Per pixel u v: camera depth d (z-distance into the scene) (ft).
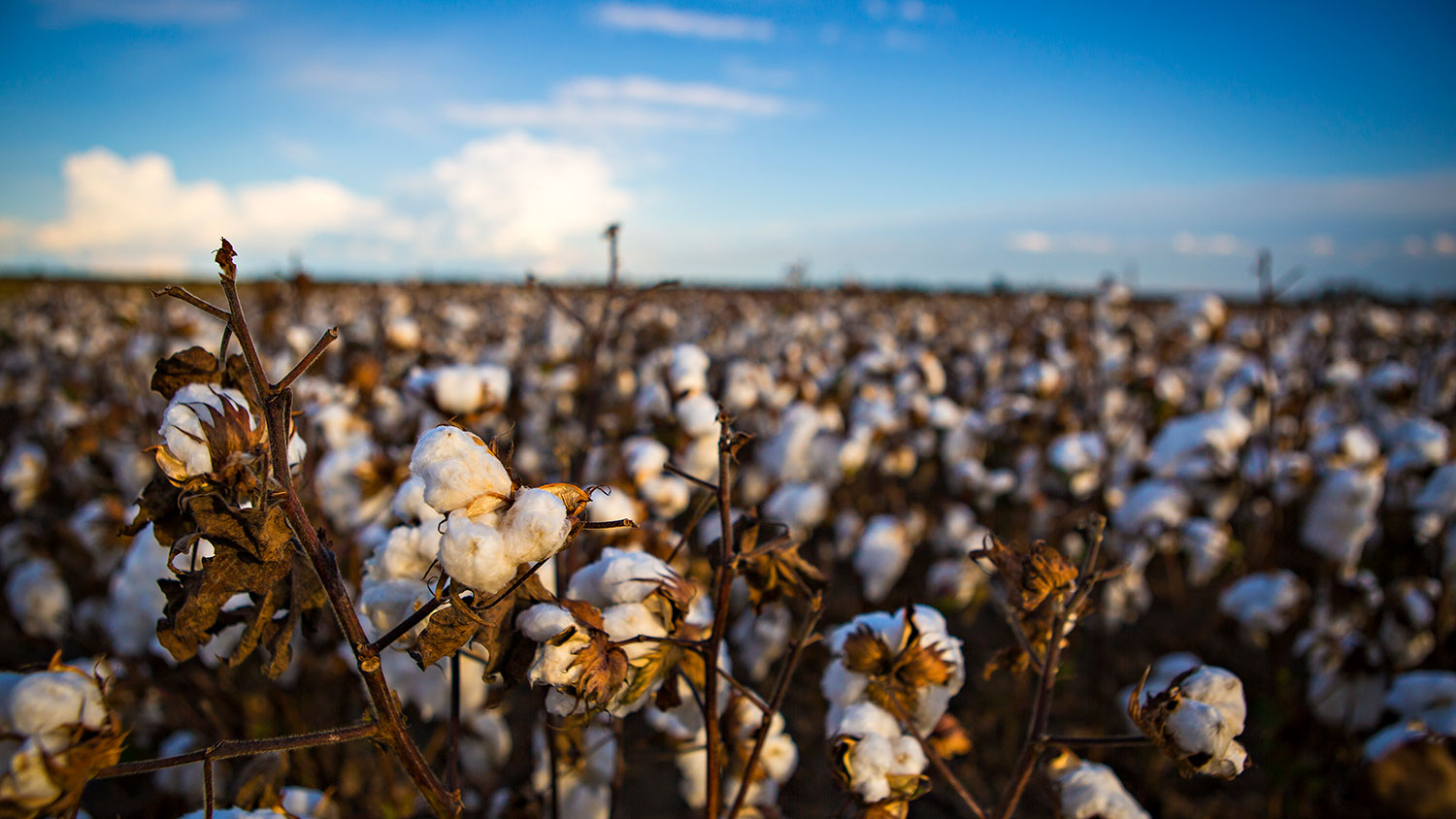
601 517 5.52
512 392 9.75
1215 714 3.32
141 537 6.60
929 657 4.18
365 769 7.80
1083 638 13.26
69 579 10.13
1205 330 16.92
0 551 10.53
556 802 5.09
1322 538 10.71
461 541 2.46
